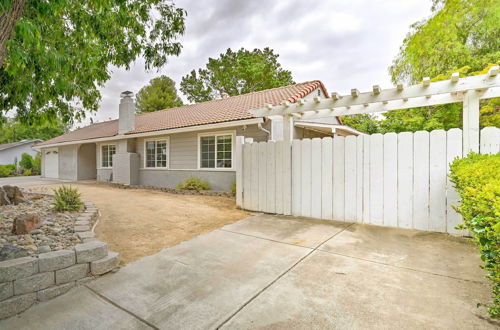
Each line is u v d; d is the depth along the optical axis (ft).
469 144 13.23
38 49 12.71
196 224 16.90
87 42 16.81
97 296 8.43
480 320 6.67
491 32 33.88
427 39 38.45
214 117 32.86
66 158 56.34
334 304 7.63
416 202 14.82
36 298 8.11
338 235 14.16
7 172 74.18
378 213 15.96
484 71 21.79
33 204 19.72
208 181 33.47
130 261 11.07
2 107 17.11
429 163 14.40
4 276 7.52
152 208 21.93
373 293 8.18
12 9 8.90
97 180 51.13
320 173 17.92
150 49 18.06
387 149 15.65
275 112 18.93
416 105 15.92
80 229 12.98
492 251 4.47
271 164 19.79
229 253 11.84
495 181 5.95
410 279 9.04
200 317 7.18
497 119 29.25
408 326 6.54
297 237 13.97
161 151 39.37
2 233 12.48
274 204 19.67
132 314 7.43
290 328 6.61
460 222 13.56
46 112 19.04
